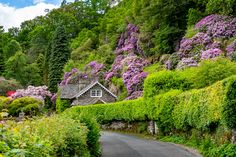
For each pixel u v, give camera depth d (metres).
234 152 15.41
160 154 19.30
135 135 33.62
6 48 105.25
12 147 6.80
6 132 7.09
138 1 62.09
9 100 46.34
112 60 69.38
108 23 87.19
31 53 109.12
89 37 92.81
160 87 30.66
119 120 41.00
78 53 85.31
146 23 55.28
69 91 67.00
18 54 85.81
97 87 61.88
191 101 22.17
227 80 16.62
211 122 18.72
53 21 121.25
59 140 10.29
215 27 39.88
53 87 81.19
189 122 22.33
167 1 50.97
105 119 43.28
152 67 50.56
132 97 49.12
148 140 28.00
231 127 15.83
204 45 39.97
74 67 77.56
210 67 26.38
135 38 62.00
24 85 84.00
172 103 26.56
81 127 14.83
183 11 51.16
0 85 70.62
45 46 110.19
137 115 34.19
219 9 42.19
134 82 50.62
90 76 68.19
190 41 41.50
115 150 21.62
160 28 52.66
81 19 119.50
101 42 85.50
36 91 69.44
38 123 11.23
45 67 92.19
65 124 12.82
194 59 38.88
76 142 12.66
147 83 31.39
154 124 31.39
